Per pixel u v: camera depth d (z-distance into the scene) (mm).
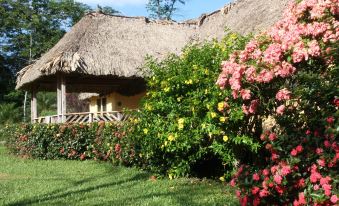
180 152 8430
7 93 43844
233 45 7930
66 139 14031
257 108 6340
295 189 5059
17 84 20234
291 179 5047
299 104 5469
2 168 11883
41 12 46281
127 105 23062
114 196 7207
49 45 43812
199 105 7609
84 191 7801
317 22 5852
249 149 7266
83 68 15430
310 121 5293
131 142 10562
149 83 8641
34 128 14844
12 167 12078
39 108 37562
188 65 8102
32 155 14781
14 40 45125
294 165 5008
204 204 6340
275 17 13547
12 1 45469
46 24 45469
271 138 5457
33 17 44188
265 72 5699
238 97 6422
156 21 19781
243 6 17391
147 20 19609
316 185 4699
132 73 16250
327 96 5211
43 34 45469
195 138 7770
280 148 5305
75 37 16859
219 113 7285
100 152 12891
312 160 4977
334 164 4734
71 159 13938
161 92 8273
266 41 6172
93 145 13234
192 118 7742
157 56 17531
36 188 8352
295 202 4777
